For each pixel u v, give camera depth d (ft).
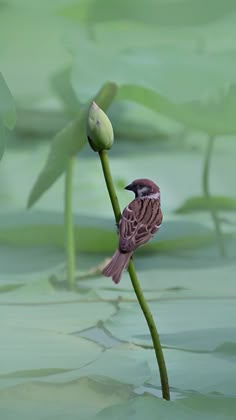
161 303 30.12
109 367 28.73
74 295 30.35
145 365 28.76
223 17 46.34
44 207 35.60
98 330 29.45
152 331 28.25
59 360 28.84
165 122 48.19
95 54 30.96
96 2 43.96
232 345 29.07
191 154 46.03
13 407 28.09
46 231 31.89
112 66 30.91
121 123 48.47
